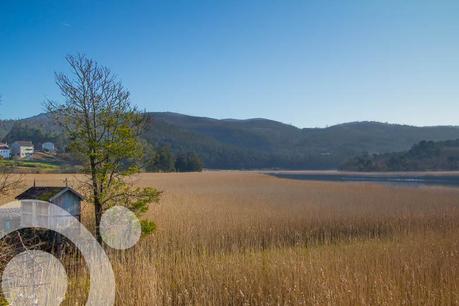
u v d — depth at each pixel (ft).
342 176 320.29
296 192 138.51
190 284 36.63
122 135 47.44
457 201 104.17
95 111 48.49
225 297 33.83
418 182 222.28
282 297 34.42
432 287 35.09
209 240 56.24
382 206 93.45
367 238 62.18
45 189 49.42
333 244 56.24
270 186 172.65
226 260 43.27
